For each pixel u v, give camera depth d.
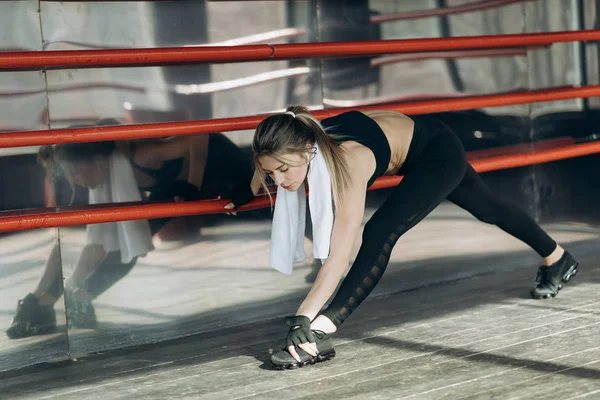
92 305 5.76
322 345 4.82
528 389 4.12
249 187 5.66
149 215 5.43
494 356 4.75
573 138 7.83
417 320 5.80
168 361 5.28
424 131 5.23
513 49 7.39
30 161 5.48
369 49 6.19
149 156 5.88
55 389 4.81
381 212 4.93
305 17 6.43
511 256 7.55
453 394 4.12
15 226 5.04
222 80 6.09
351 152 4.71
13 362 5.48
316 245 4.68
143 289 5.94
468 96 7.19
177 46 5.93
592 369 4.37
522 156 6.97
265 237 6.39
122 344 5.88
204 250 6.15
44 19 5.49
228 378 4.73
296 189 4.71
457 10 7.09
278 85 6.32
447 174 5.04
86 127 5.50
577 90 7.26
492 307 6.01
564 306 5.83
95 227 5.73
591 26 7.80
